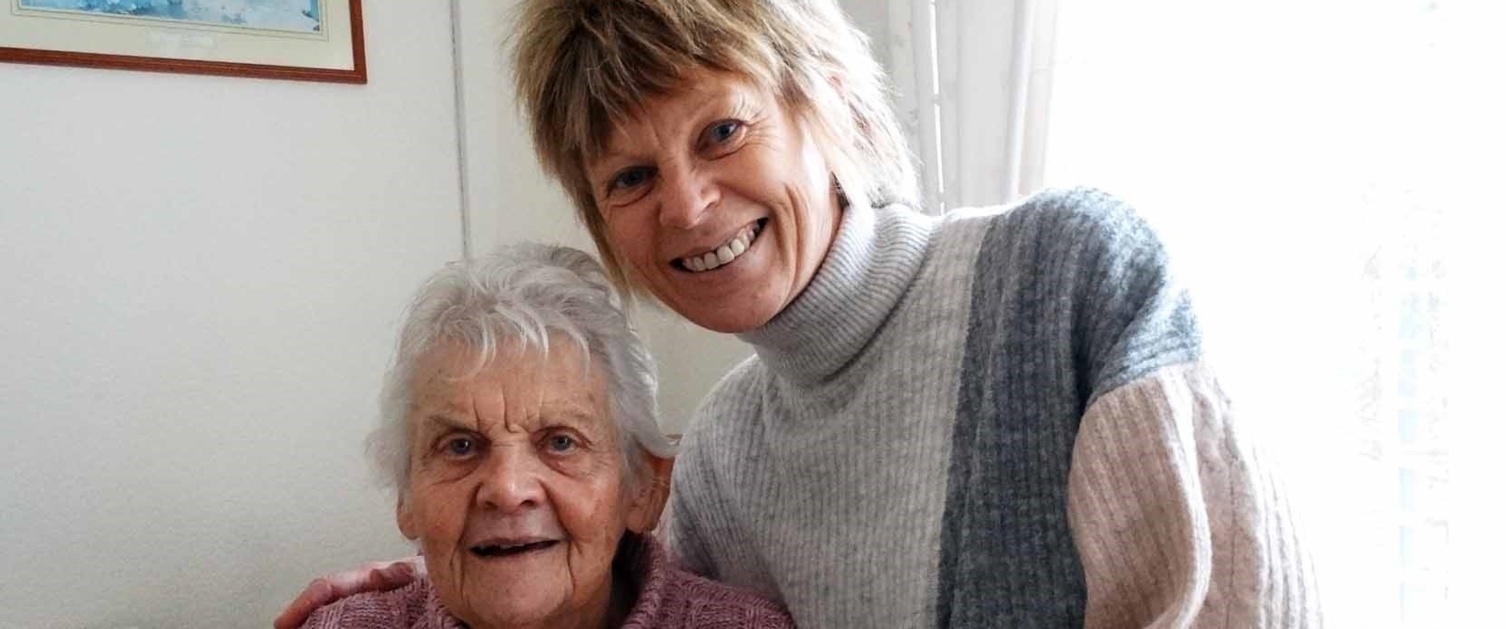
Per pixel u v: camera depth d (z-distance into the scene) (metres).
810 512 1.03
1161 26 1.37
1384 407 1.20
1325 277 1.24
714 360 2.25
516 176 2.18
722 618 1.06
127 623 1.83
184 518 1.88
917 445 0.91
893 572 0.91
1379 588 1.23
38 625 1.76
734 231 0.89
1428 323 1.17
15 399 1.74
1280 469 0.74
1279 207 1.27
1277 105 1.26
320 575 2.01
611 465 1.05
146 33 1.80
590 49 0.88
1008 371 0.83
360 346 2.04
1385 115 1.18
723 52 0.85
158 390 1.85
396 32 2.05
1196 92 1.34
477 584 1.01
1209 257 1.33
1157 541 0.71
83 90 1.77
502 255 1.09
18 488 1.74
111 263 1.80
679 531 1.26
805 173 0.90
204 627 1.90
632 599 1.14
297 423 1.98
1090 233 0.82
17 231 1.73
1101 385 0.74
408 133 2.07
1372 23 1.18
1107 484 0.72
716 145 0.88
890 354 0.94
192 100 1.86
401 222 2.07
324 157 1.98
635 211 0.91
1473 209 1.12
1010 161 1.50
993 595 0.81
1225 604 0.70
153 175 1.83
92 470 1.80
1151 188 1.38
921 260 0.95
